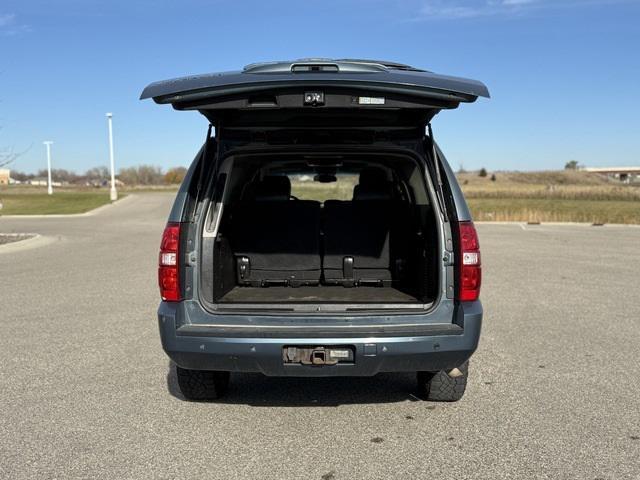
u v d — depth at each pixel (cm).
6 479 385
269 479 385
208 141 462
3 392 544
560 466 398
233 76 405
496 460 407
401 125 464
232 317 439
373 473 392
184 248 443
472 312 432
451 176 446
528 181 12425
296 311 441
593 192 5422
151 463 407
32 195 6094
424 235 475
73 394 539
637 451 419
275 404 517
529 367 612
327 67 429
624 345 693
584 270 1291
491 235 2183
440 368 438
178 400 526
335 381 577
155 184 12638
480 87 398
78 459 413
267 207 527
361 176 603
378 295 492
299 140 467
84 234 2292
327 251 527
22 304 940
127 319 834
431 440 441
